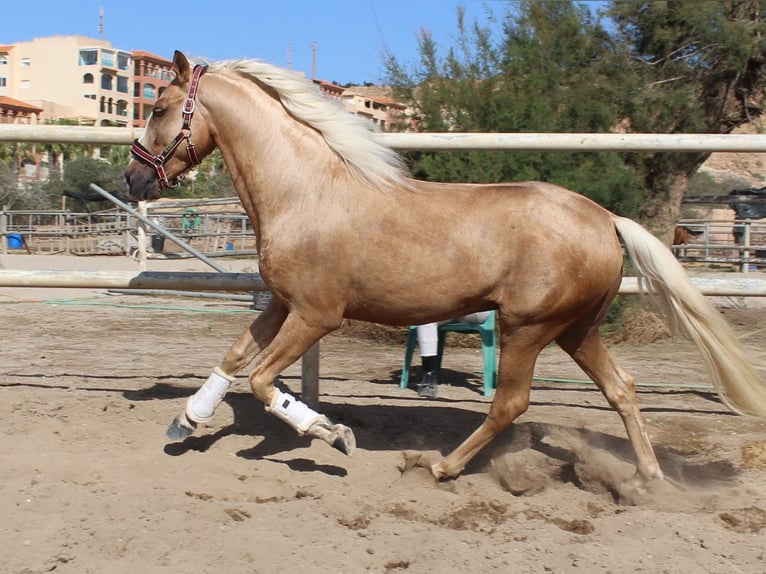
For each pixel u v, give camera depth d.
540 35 11.36
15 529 3.61
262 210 4.25
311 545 3.53
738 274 14.54
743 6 13.34
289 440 4.99
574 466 4.62
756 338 9.23
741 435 5.34
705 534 3.70
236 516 3.84
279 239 4.16
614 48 12.65
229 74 4.41
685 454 5.02
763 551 3.52
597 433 5.31
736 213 19.69
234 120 4.31
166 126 4.40
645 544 3.56
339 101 4.38
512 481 4.56
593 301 4.15
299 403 4.27
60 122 51.62
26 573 3.25
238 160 4.33
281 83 4.29
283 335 4.21
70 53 67.25
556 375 7.29
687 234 17.61
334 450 4.88
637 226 4.20
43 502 3.88
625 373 4.43
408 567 3.39
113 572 3.26
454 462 4.38
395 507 4.00
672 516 3.91
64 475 4.31
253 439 5.00
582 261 4.02
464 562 3.38
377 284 4.10
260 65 4.36
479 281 4.07
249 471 4.48
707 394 6.54
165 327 9.80
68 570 3.29
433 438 5.21
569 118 10.48
